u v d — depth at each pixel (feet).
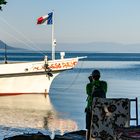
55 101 124.06
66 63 139.85
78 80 218.59
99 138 35.17
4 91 139.33
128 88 164.45
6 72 138.10
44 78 140.46
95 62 527.40
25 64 138.82
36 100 127.34
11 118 89.51
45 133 70.69
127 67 372.99
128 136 24.97
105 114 34.99
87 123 40.27
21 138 43.62
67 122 83.92
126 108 34.99
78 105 113.60
